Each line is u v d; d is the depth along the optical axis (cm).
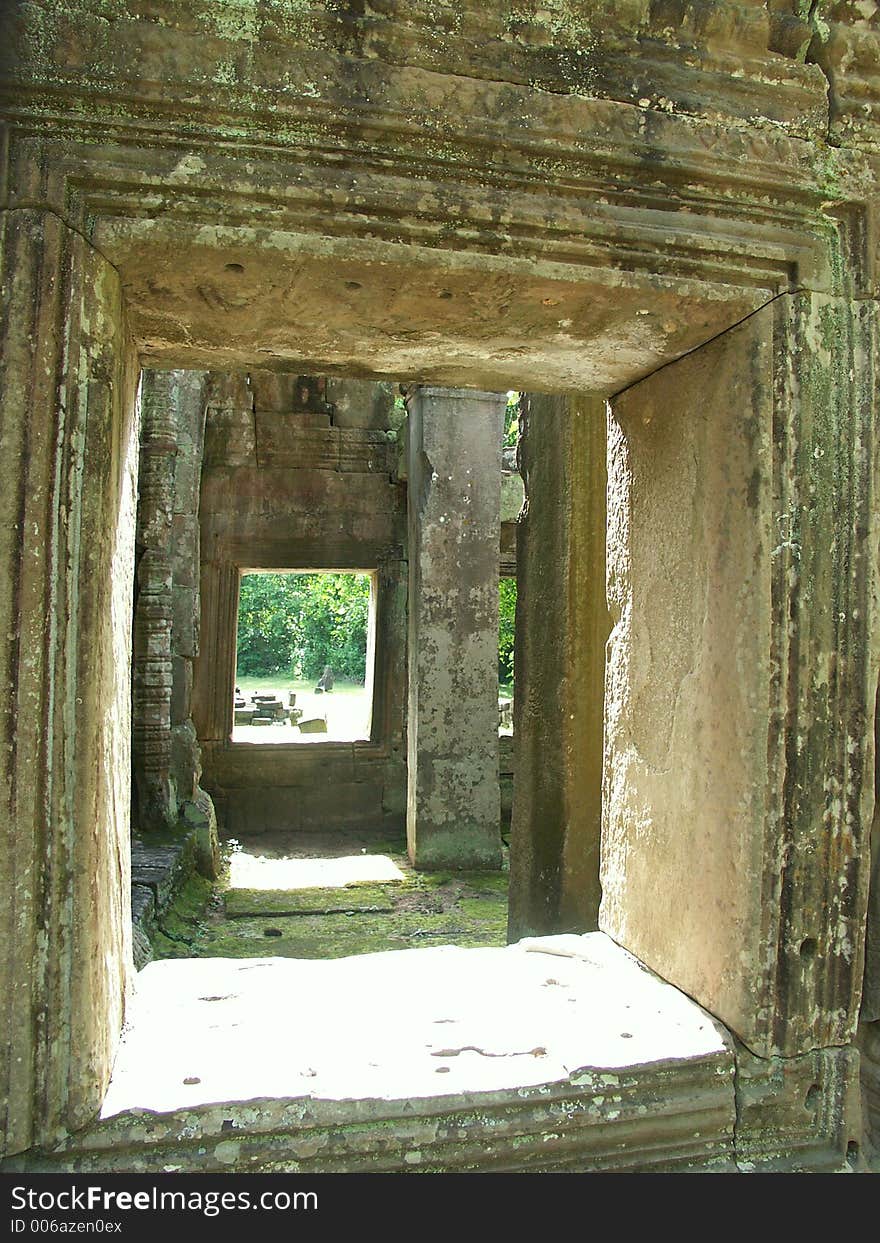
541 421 311
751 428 146
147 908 401
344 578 1373
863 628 147
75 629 120
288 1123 128
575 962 182
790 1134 149
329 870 625
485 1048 144
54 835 118
